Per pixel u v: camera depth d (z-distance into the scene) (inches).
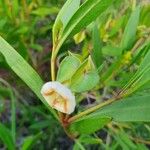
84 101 7.4
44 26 7.6
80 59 3.8
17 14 7.0
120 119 3.7
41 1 7.3
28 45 7.1
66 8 3.8
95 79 3.5
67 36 3.7
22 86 7.1
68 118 3.8
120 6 7.0
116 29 6.4
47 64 7.4
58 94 3.4
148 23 6.4
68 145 8.9
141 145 6.3
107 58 6.6
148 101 3.7
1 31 6.5
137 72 3.7
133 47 5.7
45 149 8.7
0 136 5.8
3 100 7.7
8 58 3.7
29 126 8.3
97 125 3.7
